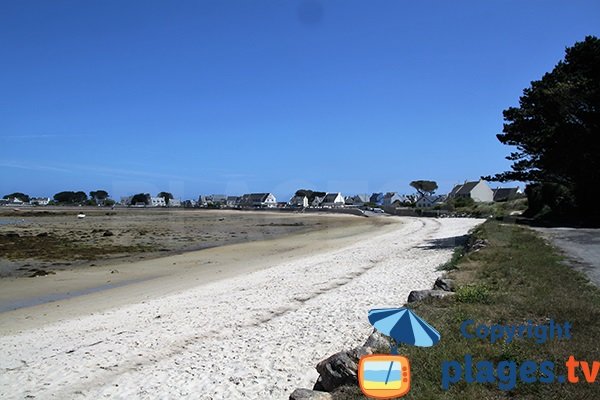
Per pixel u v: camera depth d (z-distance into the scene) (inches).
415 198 4808.1
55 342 397.4
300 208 4753.9
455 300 352.5
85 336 410.6
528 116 1238.9
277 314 438.6
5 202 6535.4
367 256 865.5
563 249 646.5
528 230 968.9
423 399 194.4
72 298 633.0
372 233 1665.8
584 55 1182.3
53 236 1608.0
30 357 356.5
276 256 1045.8
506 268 477.7
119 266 932.6
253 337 365.7
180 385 279.1
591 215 1341.0
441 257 752.3
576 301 330.0
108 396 272.7
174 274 818.8
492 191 3737.7
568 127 1125.7
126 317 479.2
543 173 1263.5
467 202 3186.5
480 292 358.3
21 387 295.3
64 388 290.0
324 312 427.2
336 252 1014.4
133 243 1407.5
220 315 449.4
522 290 374.6
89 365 327.6
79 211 4274.1
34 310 565.0
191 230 1998.0
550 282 404.5
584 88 1087.6
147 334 397.4
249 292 564.1
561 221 1275.8
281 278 658.8
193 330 400.8
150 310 505.0
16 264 972.6
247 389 267.7
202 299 546.0
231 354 328.5
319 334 361.4
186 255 1104.8
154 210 4832.7
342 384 225.6
